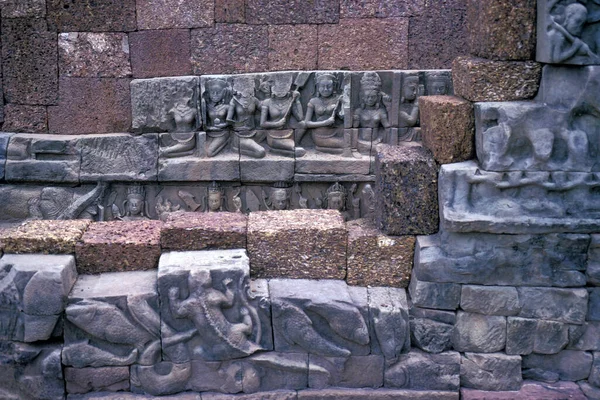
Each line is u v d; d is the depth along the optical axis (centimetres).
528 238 543
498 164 535
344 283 579
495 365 559
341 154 845
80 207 848
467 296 557
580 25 503
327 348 550
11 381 548
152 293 540
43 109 851
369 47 845
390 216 572
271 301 548
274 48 846
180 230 570
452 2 830
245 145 841
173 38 839
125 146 842
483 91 541
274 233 572
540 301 552
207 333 538
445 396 559
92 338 545
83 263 571
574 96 522
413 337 568
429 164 565
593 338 561
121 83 846
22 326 538
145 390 549
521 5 528
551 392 556
